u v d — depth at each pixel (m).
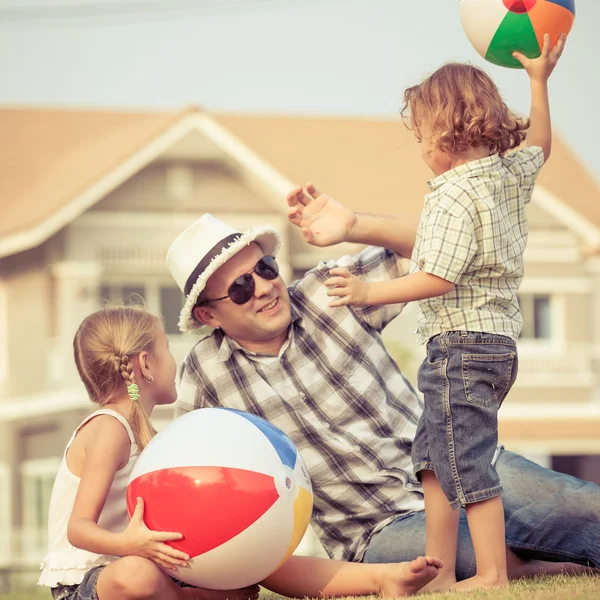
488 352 3.97
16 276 19.42
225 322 4.75
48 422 19.27
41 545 18.88
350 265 4.91
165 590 3.81
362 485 4.67
